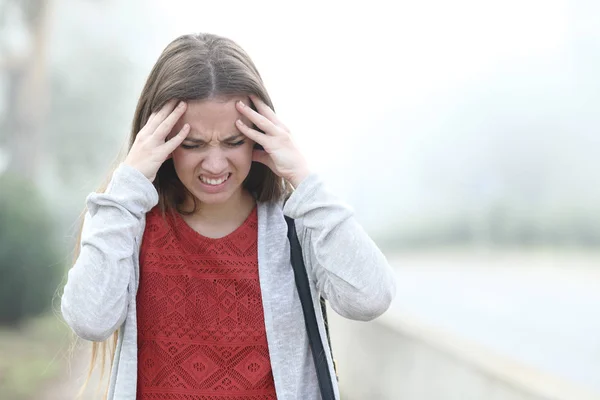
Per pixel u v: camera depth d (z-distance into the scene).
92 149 26.98
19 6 21.28
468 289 15.75
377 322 6.20
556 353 8.95
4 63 21.41
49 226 11.91
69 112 26.98
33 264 11.54
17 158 21.50
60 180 26.75
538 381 3.91
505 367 4.21
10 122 21.59
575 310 12.69
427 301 13.77
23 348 10.01
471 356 4.50
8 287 11.42
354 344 6.88
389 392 5.82
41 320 11.52
